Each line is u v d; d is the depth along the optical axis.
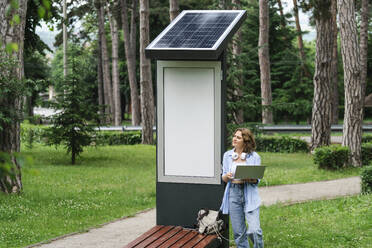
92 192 13.55
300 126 37.69
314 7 22.44
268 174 17.33
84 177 16.58
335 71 44.47
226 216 6.75
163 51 6.29
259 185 14.74
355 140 18.41
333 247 7.16
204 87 6.75
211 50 6.11
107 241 7.87
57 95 20.27
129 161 21.52
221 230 6.63
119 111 44.94
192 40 6.48
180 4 44.16
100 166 19.86
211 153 6.79
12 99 12.23
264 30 30.42
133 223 9.41
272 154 25.89
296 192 13.32
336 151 17.47
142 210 10.88
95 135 21.50
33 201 11.65
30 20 18.17
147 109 29.02
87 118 20.61
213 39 6.43
